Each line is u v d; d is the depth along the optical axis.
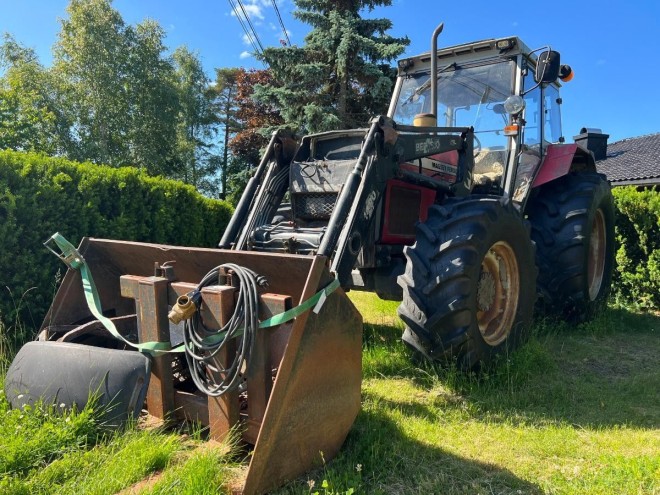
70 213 4.62
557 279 4.94
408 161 3.50
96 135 23.34
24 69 22.47
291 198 3.51
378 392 3.29
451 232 3.25
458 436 2.72
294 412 2.11
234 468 2.11
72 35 23.56
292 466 2.13
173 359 2.80
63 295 3.00
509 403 3.15
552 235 4.97
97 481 1.94
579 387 3.50
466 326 3.16
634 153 14.88
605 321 5.29
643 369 3.98
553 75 4.23
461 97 4.98
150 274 3.01
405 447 2.54
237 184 25.59
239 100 27.70
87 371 2.39
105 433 2.28
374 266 3.62
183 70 32.72
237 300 2.30
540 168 5.05
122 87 23.78
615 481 2.25
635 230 6.46
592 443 2.68
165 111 25.05
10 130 10.24
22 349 2.63
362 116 15.24
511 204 3.69
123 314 3.26
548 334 4.64
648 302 6.32
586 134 10.92
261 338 2.23
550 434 2.75
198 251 2.62
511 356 3.60
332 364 2.29
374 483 2.22
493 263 3.63
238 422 2.31
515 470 2.38
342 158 3.50
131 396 2.33
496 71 4.83
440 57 5.12
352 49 13.98
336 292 2.29
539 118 5.14
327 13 15.09
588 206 4.92
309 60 15.02
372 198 3.12
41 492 1.91
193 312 2.33
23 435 2.19
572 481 2.28
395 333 4.58
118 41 23.80
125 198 5.29
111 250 3.07
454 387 3.29
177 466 2.07
